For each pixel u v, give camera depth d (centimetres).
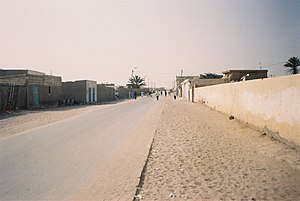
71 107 3466
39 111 2711
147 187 609
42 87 3281
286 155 838
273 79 1084
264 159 816
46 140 1144
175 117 2133
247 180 640
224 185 611
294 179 640
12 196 552
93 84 4919
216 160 826
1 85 2511
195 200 530
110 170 723
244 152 915
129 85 12631
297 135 889
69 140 1148
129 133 1348
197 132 1374
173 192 575
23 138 1188
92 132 1372
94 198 542
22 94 2880
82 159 833
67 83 4428
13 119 1958
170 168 754
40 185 612
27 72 3591
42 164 776
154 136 1267
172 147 1030
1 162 796
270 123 1116
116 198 541
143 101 5350
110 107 3456
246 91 1479
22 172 704
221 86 2278
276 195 549
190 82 5491
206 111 2597
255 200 526
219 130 1421
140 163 791
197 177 671
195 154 910
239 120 1636
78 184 619
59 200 533
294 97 909
